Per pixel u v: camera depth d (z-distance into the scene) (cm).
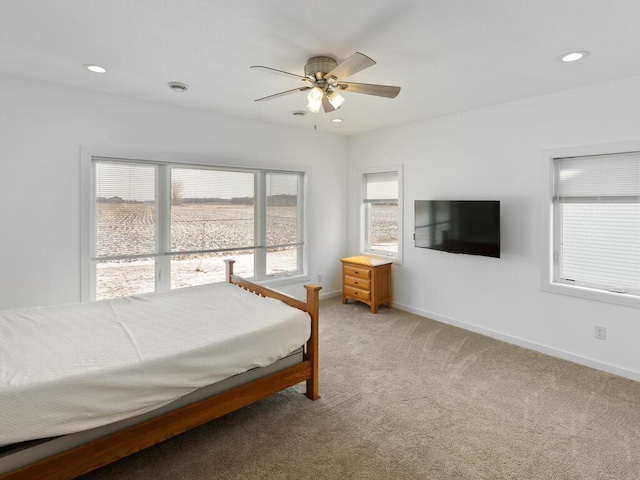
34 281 312
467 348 351
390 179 496
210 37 227
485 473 188
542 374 298
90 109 331
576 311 320
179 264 404
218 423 230
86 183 332
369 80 298
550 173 332
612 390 272
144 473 187
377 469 190
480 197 384
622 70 273
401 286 479
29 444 156
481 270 389
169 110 375
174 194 396
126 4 190
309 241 505
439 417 237
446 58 255
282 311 259
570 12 194
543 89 319
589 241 319
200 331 222
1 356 182
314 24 210
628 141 286
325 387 276
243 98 354
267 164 454
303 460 197
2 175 295
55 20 207
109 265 360
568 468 191
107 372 168
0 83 291
